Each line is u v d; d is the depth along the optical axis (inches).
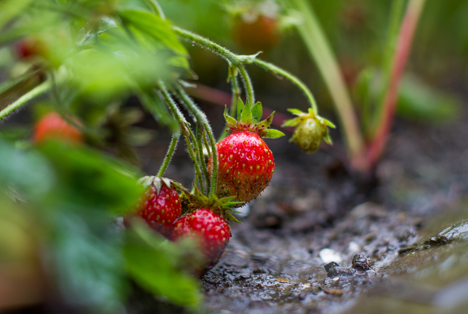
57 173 8.9
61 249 8.8
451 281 9.7
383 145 17.7
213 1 16.9
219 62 25.5
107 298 8.9
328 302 10.3
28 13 11.7
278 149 23.5
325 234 14.7
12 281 9.0
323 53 19.1
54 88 12.0
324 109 27.1
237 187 11.6
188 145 11.2
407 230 13.4
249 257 12.9
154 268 9.4
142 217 10.8
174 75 11.5
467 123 27.8
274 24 16.8
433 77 33.8
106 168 8.9
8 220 9.1
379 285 10.4
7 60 16.4
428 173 20.4
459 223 12.1
